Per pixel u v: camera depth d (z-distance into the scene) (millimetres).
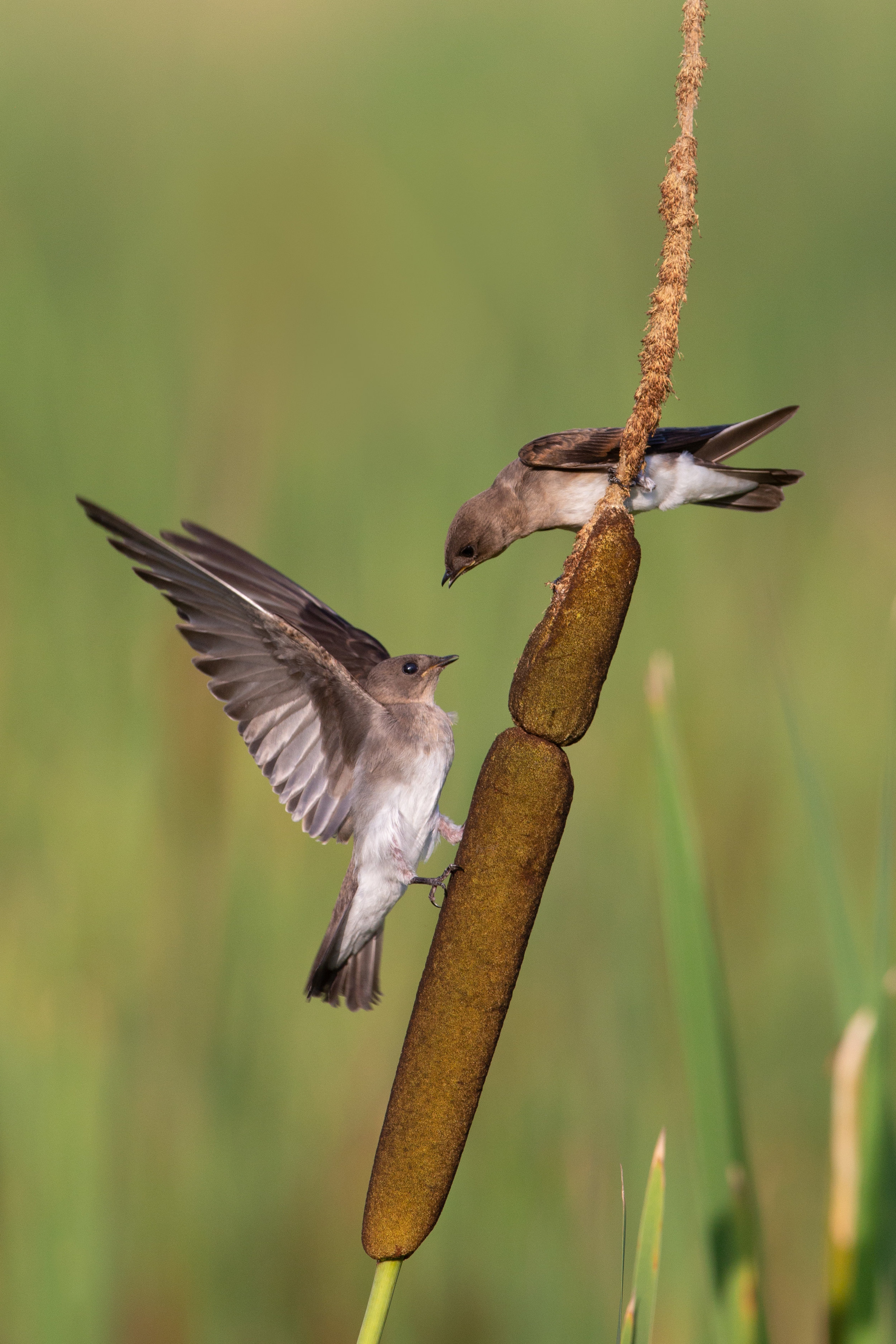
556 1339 9227
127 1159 9883
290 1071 10688
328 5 23844
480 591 13078
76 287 15820
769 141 20141
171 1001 10656
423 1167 5059
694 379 16172
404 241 17297
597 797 12445
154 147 18828
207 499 13984
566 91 20500
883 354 16500
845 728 12961
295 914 11195
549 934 11398
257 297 16531
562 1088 10492
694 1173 8578
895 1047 6805
